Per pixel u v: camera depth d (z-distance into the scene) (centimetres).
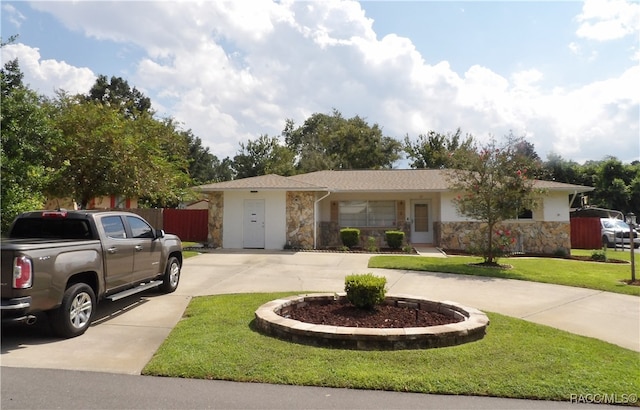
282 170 4288
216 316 672
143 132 1812
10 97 960
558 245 1797
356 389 416
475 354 494
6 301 499
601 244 2112
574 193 1928
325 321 614
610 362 481
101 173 1379
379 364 466
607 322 692
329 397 397
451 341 530
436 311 681
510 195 1270
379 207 2048
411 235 2042
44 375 450
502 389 408
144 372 453
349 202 2050
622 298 873
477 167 1306
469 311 631
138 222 802
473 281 1047
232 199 1789
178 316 708
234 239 1780
